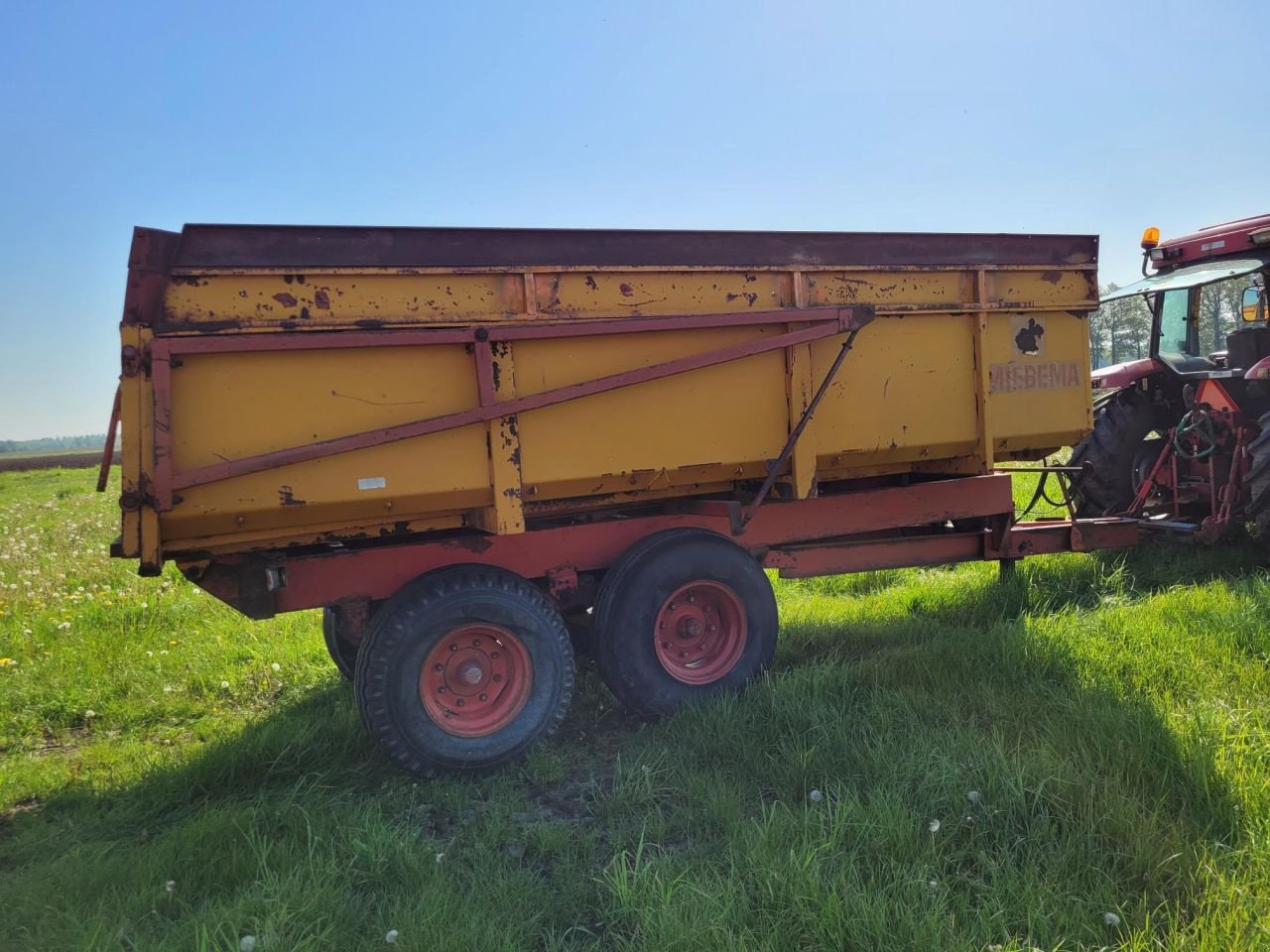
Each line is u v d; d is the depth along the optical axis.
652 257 4.31
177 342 3.46
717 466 4.56
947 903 2.62
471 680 4.07
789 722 4.07
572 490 4.32
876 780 3.41
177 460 3.53
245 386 3.63
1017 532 5.93
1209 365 7.59
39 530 12.82
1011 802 3.06
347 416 3.80
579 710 4.80
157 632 6.71
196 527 3.67
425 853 3.15
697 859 3.04
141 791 3.86
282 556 4.00
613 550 4.63
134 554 3.49
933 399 5.05
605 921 2.76
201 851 3.16
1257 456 6.27
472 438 4.04
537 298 4.11
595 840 3.33
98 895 2.92
